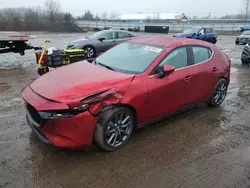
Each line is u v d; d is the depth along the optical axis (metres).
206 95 5.00
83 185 2.90
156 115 4.07
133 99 3.58
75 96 3.13
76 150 3.56
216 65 5.10
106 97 3.28
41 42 18.55
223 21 68.19
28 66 9.79
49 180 2.96
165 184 2.97
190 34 19.11
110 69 4.07
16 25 35.62
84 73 3.80
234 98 6.16
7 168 3.14
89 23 50.25
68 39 22.14
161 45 4.39
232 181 3.05
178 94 4.30
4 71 8.72
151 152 3.61
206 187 2.94
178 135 4.14
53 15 43.56
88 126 3.20
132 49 4.56
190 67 4.50
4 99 5.60
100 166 3.25
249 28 39.22
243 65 10.95
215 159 3.50
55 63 7.90
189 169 3.26
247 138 4.14
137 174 3.13
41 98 3.19
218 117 4.94
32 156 3.40
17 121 4.45
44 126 3.11
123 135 3.70
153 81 3.85
